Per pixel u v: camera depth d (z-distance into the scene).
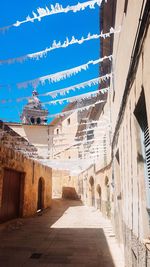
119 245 7.41
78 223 12.12
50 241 8.15
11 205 12.12
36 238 8.59
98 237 8.77
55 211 18.02
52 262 5.90
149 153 3.61
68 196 30.86
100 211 16.23
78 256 6.39
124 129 5.45
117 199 8.08
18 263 5.82
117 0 6.34
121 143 6.14
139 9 3.46
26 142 12.90
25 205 13.79
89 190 20.83
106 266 5.62
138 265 3.91
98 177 16.25
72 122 33.41
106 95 11.51
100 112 14.49
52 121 27.09
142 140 4.01
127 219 5.19
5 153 10.73
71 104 22.25
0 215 10.56
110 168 10.70
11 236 8.91
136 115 4.11
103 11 7.16
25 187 13.81
